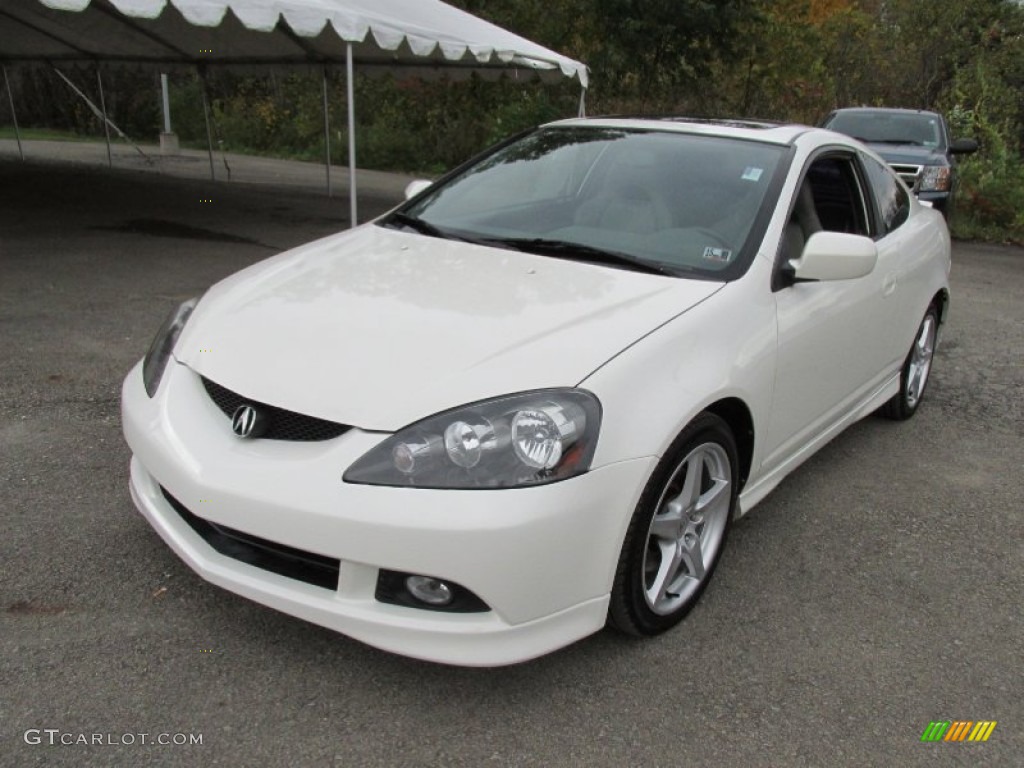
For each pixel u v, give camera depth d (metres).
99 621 2.57
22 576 2.75
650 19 16.52
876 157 4.37
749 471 3.00
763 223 3.15
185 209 11.12
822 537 3.46
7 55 15.80
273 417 2.34
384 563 2.12
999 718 2.46
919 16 19.75
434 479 2.12
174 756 2.09
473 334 2.48
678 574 2.77
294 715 2.25
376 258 3.13
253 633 2.56
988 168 13.48
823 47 19.44
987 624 2.92
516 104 18.81
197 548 2.43
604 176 3.53
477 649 2.19
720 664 2.59
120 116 26.55
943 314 5.04
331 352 2.43
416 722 2.26
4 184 12.58
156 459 2.46
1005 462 4.37
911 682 2.58
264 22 6.69
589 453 2.22
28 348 5.04
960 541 3.50
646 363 2.43
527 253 3.14
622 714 2.35
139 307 6.13
